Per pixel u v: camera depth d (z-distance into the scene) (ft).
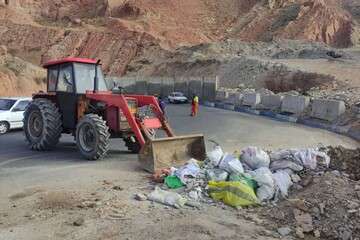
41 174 37.14
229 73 199.93
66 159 44.57
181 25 323.37
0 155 47.11
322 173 31.01
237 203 28.22
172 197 28.78
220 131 73.56
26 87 143.02
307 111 95.71
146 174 36.91
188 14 335.06
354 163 32.30
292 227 25.31
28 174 37.22
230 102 146.10
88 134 44.29
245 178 30.25
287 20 295.69
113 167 40.04
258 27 302.86
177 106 149.89
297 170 31.58
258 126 83.41
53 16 346.95
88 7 346.33
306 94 124.88
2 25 310.65
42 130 48.93
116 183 33.55
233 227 25.02
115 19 303.68
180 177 32.14
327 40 278.26
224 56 223.10
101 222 25.14
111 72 270.05
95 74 50.08
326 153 33.91
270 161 32.73
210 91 169.48
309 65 173.47
